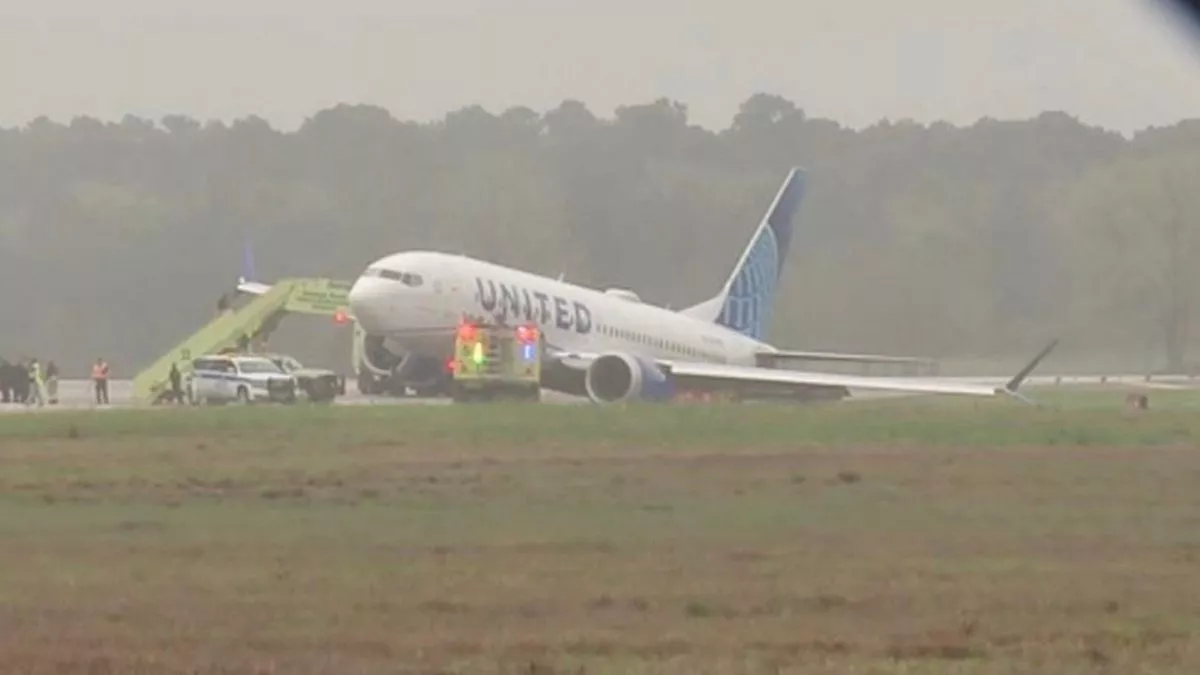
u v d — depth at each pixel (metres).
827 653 52.78
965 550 73.56
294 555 71.56
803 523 81.81
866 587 64.19
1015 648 53.69
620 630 55.97
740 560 70.50
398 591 62.91
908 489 95.62
